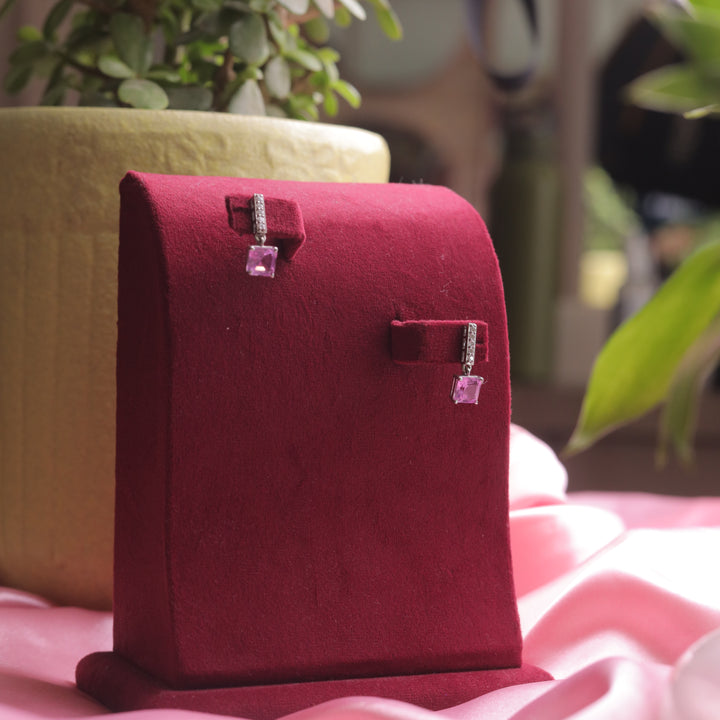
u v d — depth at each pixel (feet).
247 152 2.04
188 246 1.54
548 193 7.21
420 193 1.76
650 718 1.29
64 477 2.06
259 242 1.53
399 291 1.64
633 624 1.90
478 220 1.74
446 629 1.63
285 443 1.56
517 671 1.67
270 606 1.54
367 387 1.61
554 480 2.41
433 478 1.65
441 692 1.59
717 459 7.30
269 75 2.25
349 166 2.15
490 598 1.67
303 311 1.58
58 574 2.11
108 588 2.11
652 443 7.68
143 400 1.59
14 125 2.03
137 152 2.01
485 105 9.50
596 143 8.63
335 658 1.56
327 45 8.81
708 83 1.99
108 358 2.04
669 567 2.02
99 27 2.35
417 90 9.41
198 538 1.51
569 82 7.76
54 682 1.77
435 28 9.16
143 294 1.58
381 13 2.42
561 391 7.48
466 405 1.67
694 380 2.08
